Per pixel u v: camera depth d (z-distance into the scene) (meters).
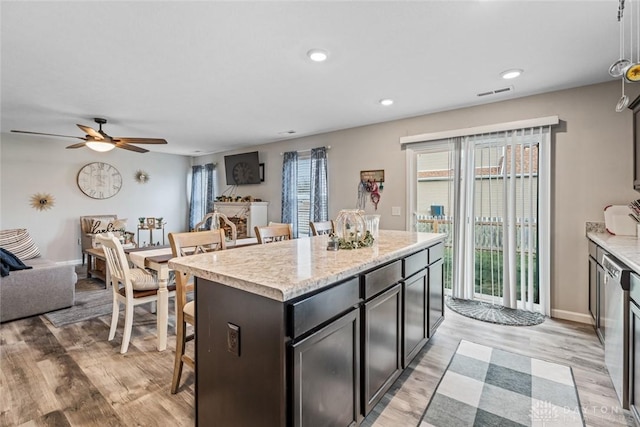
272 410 1.17
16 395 1.92
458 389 1.97
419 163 4.06
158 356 2.43
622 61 1.64
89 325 3.04
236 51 2.33
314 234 3.30
